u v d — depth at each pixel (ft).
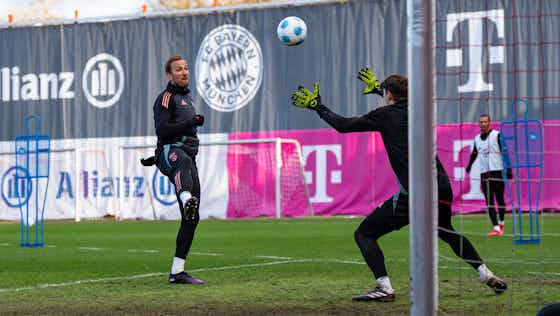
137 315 50.65
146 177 220.84
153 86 223.10
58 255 100.89
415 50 38.22
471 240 117.80
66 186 225.76
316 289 63.16
